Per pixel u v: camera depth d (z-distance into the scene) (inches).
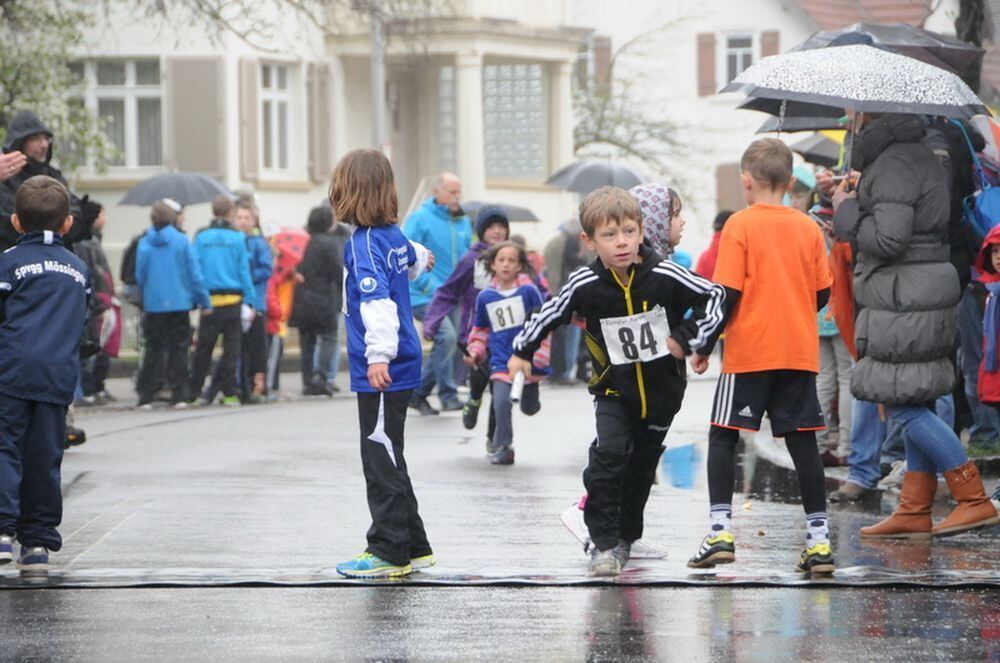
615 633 648.4
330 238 2043.6
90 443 1430.9
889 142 872.3
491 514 994.7
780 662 600.1
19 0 2586.1
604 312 770.2
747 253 792.3
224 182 3171.8
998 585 743.1
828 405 1262.3
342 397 2059.5
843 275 969.5
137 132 3189.0
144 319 1927.9
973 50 1084.5
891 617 676.7
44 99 2620.6
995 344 927.7
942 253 882.1
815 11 4778.5
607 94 4377.5
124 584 753.0
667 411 780.6
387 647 625.6
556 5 3720.5
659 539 900.6
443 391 1749.5
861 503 1045.2
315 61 3331.7
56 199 822.5
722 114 4867.1
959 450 879.7
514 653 615.2
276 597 727.7
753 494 1106.7
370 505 780.6
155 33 3137.3
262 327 1975.9
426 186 3651.6
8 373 796.0
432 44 3425.2
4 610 700.7
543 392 2105.1
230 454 1338.6
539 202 3806.6
